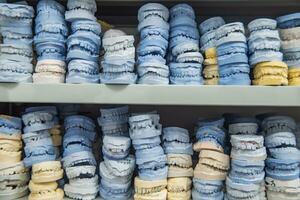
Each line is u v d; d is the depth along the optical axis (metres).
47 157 0.81
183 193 0.80
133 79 0.79
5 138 0.80
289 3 0.97
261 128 0.87
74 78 0.79
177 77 0.82
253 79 0.81
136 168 0.85
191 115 1.14
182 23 0.83
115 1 0.95
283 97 0.76
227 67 0.79
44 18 0.81
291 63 0.80
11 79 0.79
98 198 0.83
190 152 0.84
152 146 0.79
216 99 0.77
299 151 0.79
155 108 1.14
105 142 0.80
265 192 0.80
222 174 0.79
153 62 0.79
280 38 0.81
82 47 0.80
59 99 0.79
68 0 0.83
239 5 1.00
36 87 0.79
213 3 0.97
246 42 0.80
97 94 0.79
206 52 0.84
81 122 0.87
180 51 0.82
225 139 0.86
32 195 0.79
